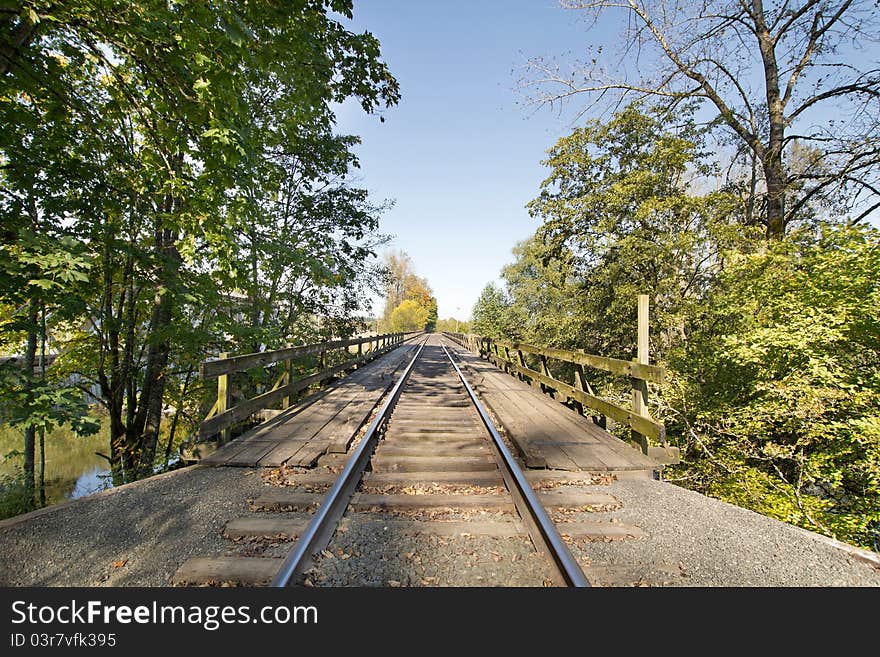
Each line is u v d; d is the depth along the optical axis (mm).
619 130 15484
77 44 5848
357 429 5699
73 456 14594
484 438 5527
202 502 3482
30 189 6422
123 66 6387
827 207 12414
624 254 13961
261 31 5727
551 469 4324
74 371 10133
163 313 8953
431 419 6672
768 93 11852
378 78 7332
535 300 36562
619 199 14008
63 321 8469
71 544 2801
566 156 15828
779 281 7637
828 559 2721
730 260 8938
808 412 6250
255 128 6094
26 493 7242
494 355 16031
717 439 8203
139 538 2912
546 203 16375
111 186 7227
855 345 6809
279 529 3012
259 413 6426
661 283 13383
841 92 10922
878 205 10562
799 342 6320
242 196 5918
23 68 5195
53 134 6551
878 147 9484
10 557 2627
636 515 3389
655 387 9562
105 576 2486
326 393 8859
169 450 11039
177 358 9906
